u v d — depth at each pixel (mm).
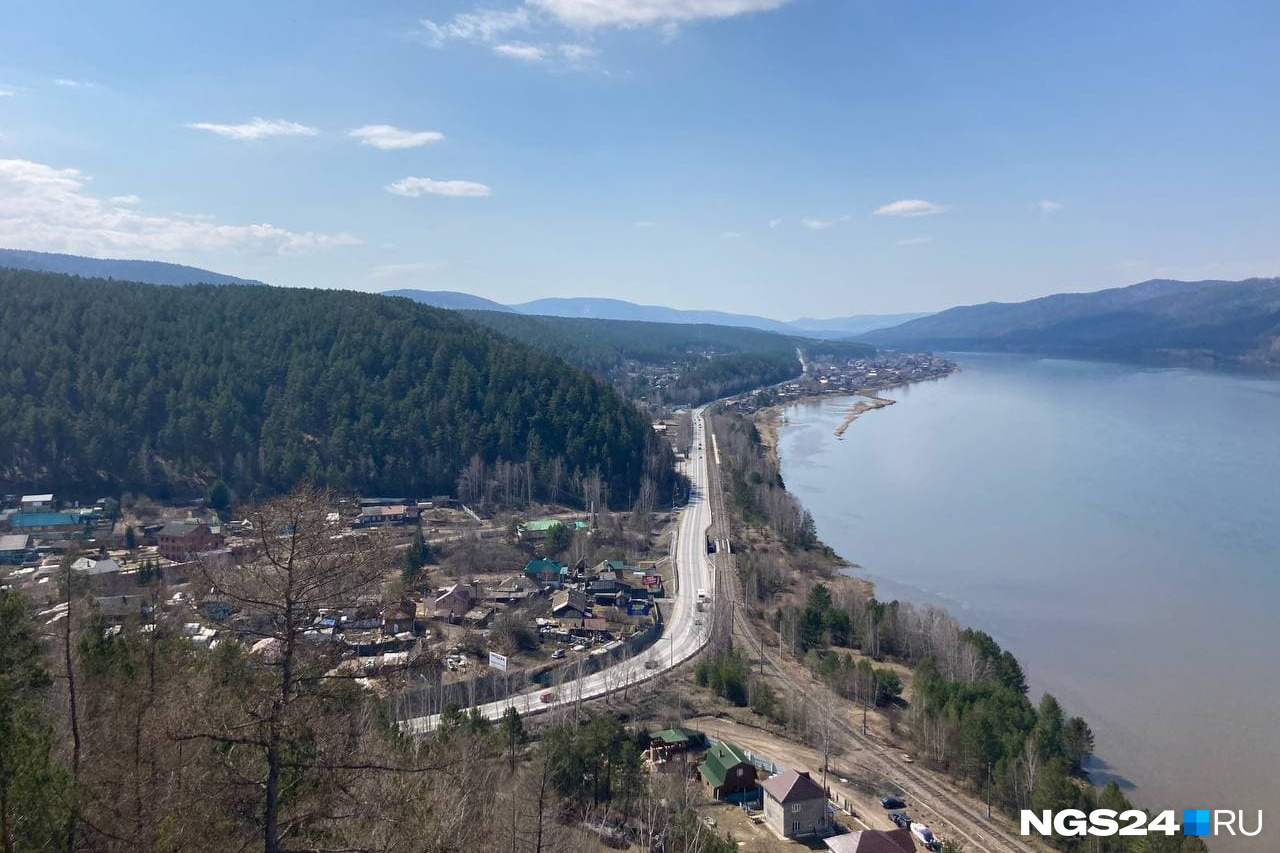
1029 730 79875
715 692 99688
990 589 138875
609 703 93625
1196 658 110250
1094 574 144250
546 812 52594
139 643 41750
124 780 30734
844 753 85375
